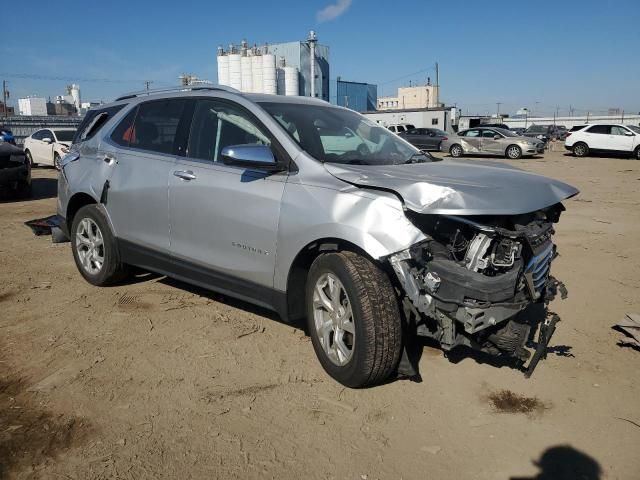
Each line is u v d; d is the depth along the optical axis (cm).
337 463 279
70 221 563
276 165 369
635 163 2262
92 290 527
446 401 336
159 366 375
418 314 336
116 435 299
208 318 457
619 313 483
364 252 335
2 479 263
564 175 1750
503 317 310
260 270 382
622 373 374
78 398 334
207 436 299
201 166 426
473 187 327
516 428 311
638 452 291
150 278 563
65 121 3691
